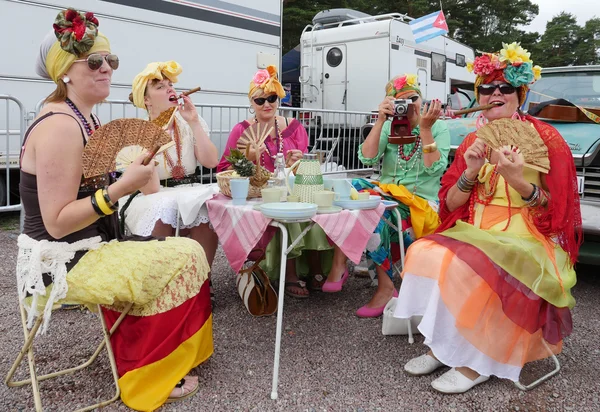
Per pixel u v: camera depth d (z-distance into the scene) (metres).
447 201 2.46
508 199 2.26
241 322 2.89
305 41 9.75
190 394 2.08
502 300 2.03
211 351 2.20
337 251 3.05
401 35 8.96
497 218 2.29
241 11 6.59
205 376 2.26
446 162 3.03
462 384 2.14
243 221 2.39
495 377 2.28
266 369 2.34
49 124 1.76
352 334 2.74
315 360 2.43
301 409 2.02
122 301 1.95
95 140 1.75
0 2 4.49
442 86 10.49
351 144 8.35
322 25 10.15
